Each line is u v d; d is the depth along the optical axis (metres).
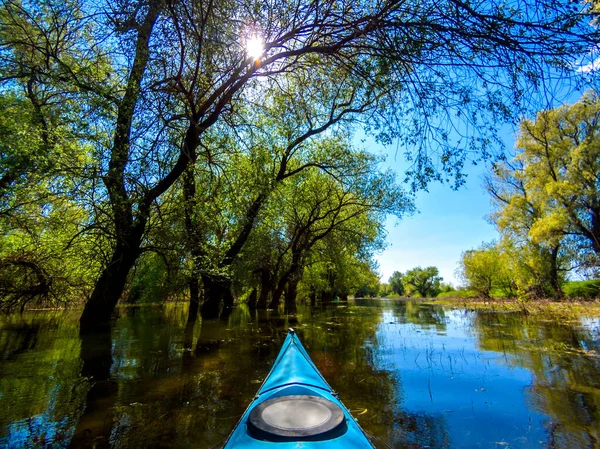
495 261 31.83
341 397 5.37
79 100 7.22
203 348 8.98
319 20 6.96
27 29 7.68
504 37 4.39
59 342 9.32
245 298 38.25
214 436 4.00
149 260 14.57
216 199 11.41
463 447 3.79
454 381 6.19
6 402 4.93
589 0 3.87
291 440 2.52
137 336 10.58
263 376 6.37
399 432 4.18
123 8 6.25
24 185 6.24
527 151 27.28
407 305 37.22
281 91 11.02
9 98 6.99
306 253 22.25
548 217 23.84
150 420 4.42
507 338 10.80
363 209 21.00
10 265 8.91
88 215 8.41
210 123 9.24
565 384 5.97
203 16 6.61
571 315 17.17
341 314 21.77
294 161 18.97
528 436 4.05
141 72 7.68
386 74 5.95
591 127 23.77
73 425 4.25
